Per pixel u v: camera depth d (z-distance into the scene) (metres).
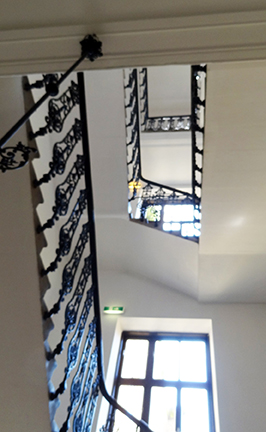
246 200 4.20
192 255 5.26
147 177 8.51
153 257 5.75
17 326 2.60
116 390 5.17
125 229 5.62
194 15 1.72
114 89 5.10
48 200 5.44
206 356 5.51
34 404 2.71
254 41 1.76
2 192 2.43
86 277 3.47
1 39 1.85
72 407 3.00
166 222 5.30
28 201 2.44
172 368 5.38
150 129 7.86
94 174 5.42
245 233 4.66
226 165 3.86
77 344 3.17
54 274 5.82
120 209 5.47
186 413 4.84
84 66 1.91
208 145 3.69
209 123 3.48
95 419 4.53
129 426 4.76
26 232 2.48
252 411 4.57
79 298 3.26
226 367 5.00
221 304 5.78
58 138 5.39
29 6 1.76
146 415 4.85
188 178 8.38
